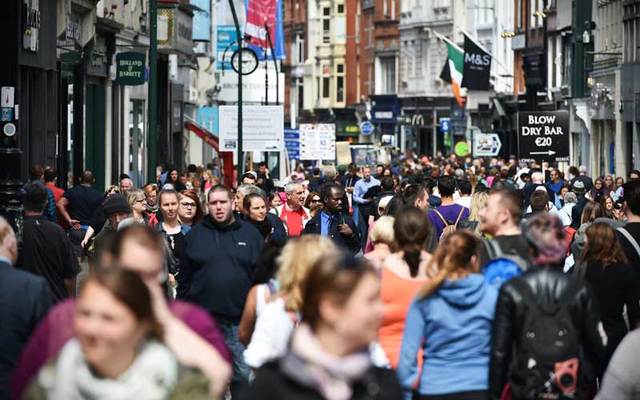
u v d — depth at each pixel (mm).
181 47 127312
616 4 131000
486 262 25328
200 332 18516
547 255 22109
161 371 14773
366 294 14664
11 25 47938
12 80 48031
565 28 153250
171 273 33906
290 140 143125
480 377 22266
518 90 179125
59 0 80250
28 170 76438
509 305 21938
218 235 30844
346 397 14695
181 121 138750
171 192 36906
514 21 180250
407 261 24406
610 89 132000
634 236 32156
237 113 94312
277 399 14719
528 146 90625
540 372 21688
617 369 19531
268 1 140500
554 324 21812
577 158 148125
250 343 25078
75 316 15039
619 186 86188
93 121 96938
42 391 14883
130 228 18859
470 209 40688
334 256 14977
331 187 46375
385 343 24266
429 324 22250
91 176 59719
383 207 48344
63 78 85438
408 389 22188
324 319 14703
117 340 14602
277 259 24000
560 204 71625
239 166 92688
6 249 22391
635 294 28250
